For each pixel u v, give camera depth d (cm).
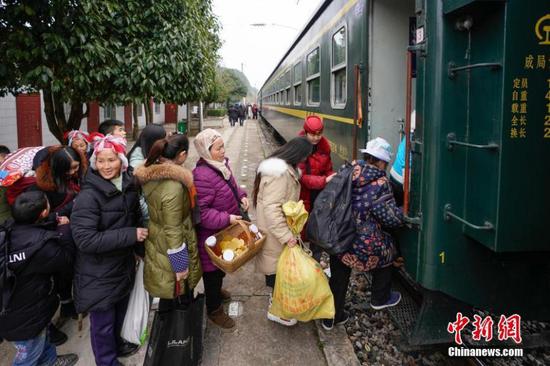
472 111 208
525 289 231
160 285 233
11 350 289
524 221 192
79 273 234
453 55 208
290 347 284
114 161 230
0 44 384
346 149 446
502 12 183
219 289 293
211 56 682
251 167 984
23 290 222
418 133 227
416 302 292
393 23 363
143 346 282
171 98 520
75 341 294
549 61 186
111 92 466
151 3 488
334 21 505
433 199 217
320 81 600
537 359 271
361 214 261
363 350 286
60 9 390
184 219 244
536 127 188
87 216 223
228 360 270
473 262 223
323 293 263
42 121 1010
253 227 266
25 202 220
